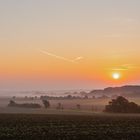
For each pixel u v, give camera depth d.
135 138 48.41
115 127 64.06
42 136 49.28
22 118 95.50
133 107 175.50
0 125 68.38
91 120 87.81
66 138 47.81
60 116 114.44
